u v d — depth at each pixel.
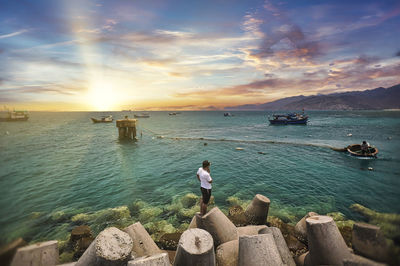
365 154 17.39
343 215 7.74
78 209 8.49
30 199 8.39
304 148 23.09
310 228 3.95
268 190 10.59
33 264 3.40
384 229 2.89
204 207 5.77
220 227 5.17
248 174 13.52
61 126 59.19
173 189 10.98
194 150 22.86
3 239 3.38
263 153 20.47
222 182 11.95
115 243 3.75
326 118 98.25
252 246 3.89
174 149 23.70
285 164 16.06
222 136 35.97
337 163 16.11
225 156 19.45
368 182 11.16
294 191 10.41
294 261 4.52
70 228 7.01
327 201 9.07
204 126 61.91
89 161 17.58
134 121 31.20
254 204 6.73
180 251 3.76
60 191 10.30
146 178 12.95
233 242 4.74
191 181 12.34
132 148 24.34
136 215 8.05
